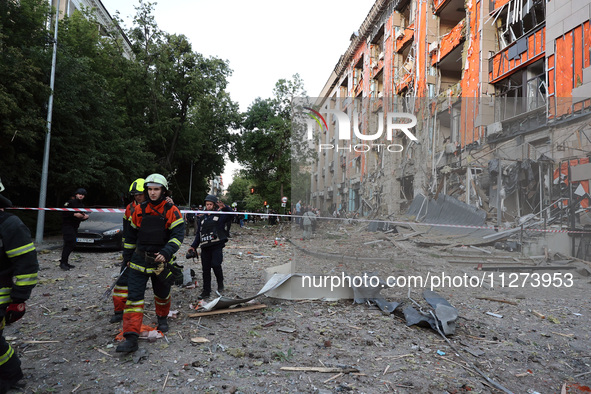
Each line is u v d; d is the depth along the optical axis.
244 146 30.11
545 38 10.16
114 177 15.66
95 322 3.94
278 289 4.85
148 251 3.22
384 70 21.36
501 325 4.03
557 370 3.06
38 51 11.97
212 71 26.05
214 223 4.91
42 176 11.45
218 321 3.98
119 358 3.04
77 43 18.39
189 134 26.12
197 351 3.20
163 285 3.49
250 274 6.77
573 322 4.16
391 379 2.79
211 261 4.93
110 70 20.67
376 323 3.96
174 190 30.58
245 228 22.16
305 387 2.63
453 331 3.69
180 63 24.86
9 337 3.49
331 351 3.25
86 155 14.07
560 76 9.62
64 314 4.23
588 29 8.84
